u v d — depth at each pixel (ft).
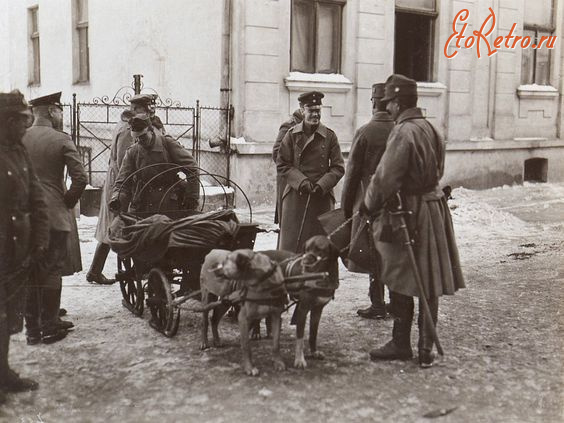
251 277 14.20
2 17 54.65
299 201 20.74
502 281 24.18
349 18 42.22
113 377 14.62
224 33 38.24
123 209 20.11
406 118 15.31
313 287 14.57
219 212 17.81
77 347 16.44
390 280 15.33
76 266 18.48
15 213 13.62
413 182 15.16
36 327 16.58
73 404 13.29
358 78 42.75
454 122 48.16
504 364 15.70
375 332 17.97
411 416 12.89
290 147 20.74
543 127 53.72
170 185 19.98
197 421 12.55
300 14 40.78
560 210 41.42
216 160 39.19
